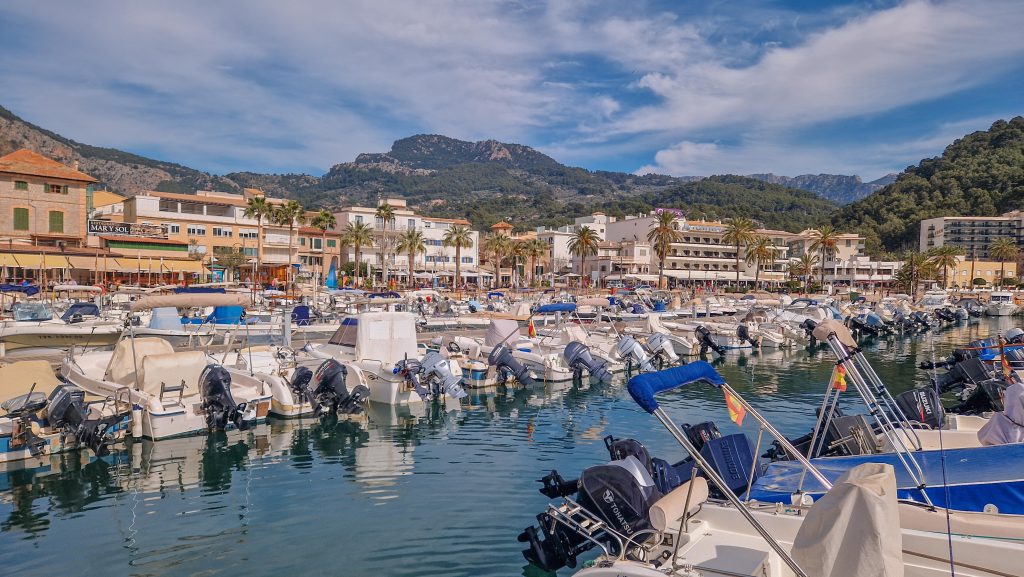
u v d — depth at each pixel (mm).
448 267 116250
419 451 16938
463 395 23000
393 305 48625
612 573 7359
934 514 8648
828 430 12977
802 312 55625
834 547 5117
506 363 26156
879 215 179875
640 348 29859
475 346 27844
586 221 163000
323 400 20172
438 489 13852
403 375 22000
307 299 50344
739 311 57938
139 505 12898
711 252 137750
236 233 92688
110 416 16328
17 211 62344
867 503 5051
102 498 13273
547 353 29516
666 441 17984
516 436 18594
